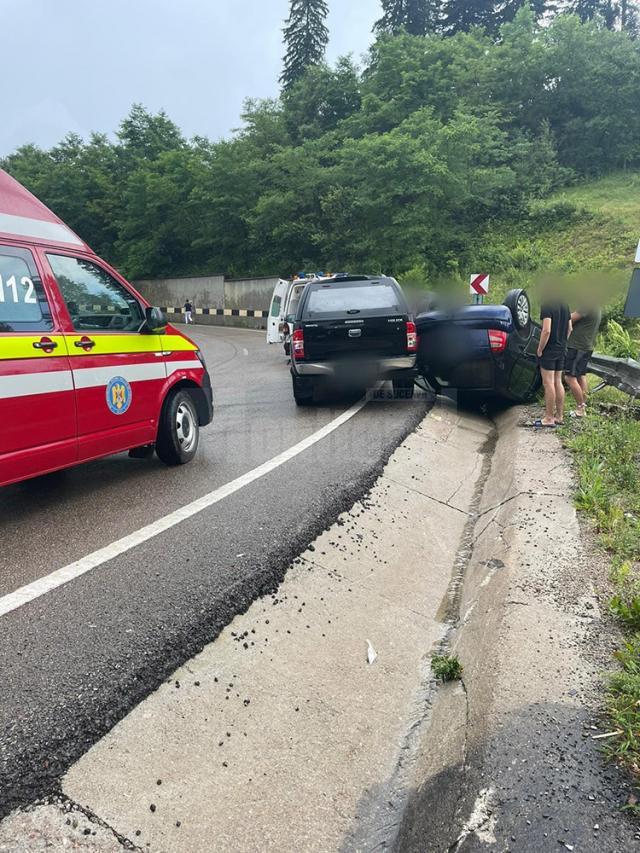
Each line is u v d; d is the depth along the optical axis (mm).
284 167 32875
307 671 3158
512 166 32844
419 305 9555
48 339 4594
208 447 6969
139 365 5574
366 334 8461
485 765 2312
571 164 35906
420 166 26469
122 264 42969
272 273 35219
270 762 2549
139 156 45062
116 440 5293
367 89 35562
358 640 3531
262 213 32906
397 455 6555
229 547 4164
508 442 7145
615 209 28953
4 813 2113
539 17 53156
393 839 2281
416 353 8523
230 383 12344
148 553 4102
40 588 3631
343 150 29859
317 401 9617
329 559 4238
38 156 48781
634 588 3490
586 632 3105
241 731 2676
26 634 3133
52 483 5773
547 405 7324
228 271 37938
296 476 5727
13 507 5125
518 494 5141
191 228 39156
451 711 2875
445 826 2160
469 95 35625
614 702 2553
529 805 2123
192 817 2227
